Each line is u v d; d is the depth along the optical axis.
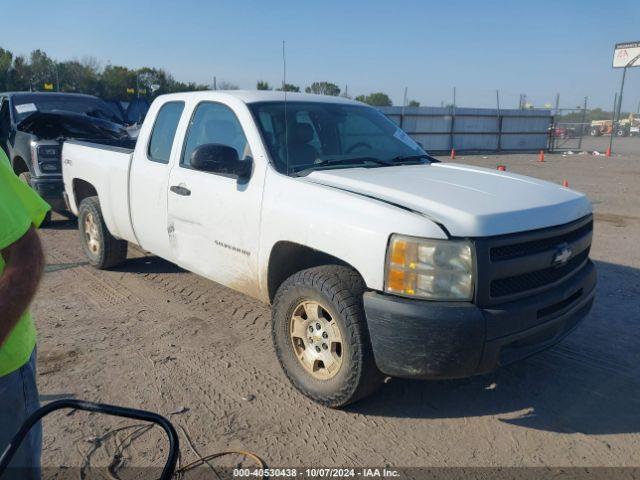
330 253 3.35
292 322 3.66
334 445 3.15
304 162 4.04
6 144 9.43
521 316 3.06
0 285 1.59
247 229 3.96
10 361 1.80
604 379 3.88
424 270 2.98
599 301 5.35
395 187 3.49
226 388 3.75
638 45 30.58
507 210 3.16
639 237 8.04
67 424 3.32
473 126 27.28
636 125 43.84
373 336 3.12
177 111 4.92
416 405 3.57
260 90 4.75
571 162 21.06
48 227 8.61
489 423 3.37
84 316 4.98
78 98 10.44
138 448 3.11
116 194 5.50
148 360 4.14
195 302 5.31
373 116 4.98
